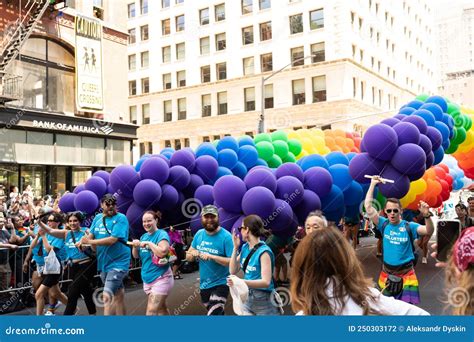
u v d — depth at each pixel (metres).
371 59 39.09
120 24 22.39
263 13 36.78
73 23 19.89
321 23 35.78
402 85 43.56
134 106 40.06
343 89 34.97
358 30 37.03
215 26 37.34
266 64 36.78
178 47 38.06
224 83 37.00
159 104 38.81
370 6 39.00
